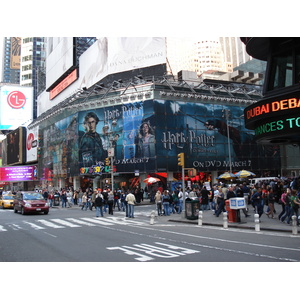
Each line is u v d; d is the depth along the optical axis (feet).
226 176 99.09
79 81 211.41
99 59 186.70
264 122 51.93
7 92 297.12
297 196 46.57
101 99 142.51
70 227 50.44
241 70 228.63
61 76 234.79
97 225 53.26
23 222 59.31
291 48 51.75
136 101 134.31
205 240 36.11
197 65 618.03
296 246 31.17
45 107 278.26
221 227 48.49
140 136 130.93
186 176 134.51
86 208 94.32
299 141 56.13
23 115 300.81
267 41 55.21
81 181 154.81
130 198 67.10
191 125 136.46
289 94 47.39
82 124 145.59
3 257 28.07
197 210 58.39
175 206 74.90
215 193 70.95
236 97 148.87
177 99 135.85
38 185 220.23
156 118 129.90
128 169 131.03
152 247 31.86
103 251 29.89
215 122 141.49
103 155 138.00
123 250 30.32
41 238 38.99
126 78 168.55
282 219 48.85
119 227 50.31
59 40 240.73
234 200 50.49
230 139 143.02
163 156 128.47
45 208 77.82
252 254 27.63
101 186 143.84
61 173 160.86
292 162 152.56
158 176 130.82
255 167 145.28
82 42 224.53
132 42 169.78
